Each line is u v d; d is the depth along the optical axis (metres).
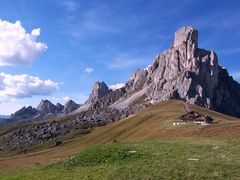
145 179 35.97
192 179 35.22
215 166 39.12
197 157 44.69
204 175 35.91
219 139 64.38
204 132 91.88
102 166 43.88
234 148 51.03
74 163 48.09
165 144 56.34
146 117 194.38
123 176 37.56
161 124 151.00
